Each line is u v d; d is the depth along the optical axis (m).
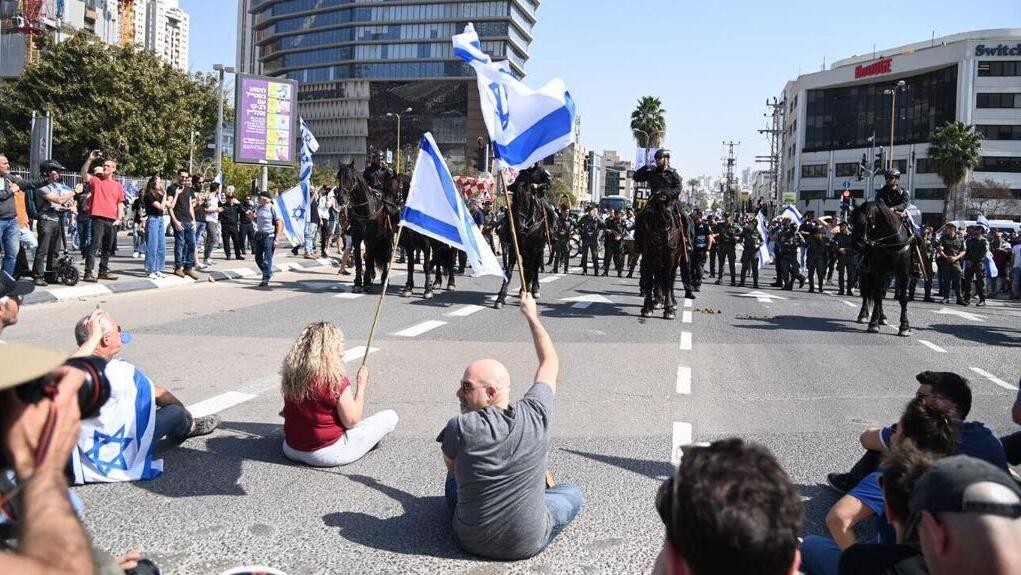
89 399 2.32
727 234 25.86
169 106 56.03
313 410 5.86
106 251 16.17
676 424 7.59
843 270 23.95
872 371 10.80
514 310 15.83
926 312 19.19
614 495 5.59
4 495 1.89
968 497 2.09
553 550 4.65
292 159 32.22
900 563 2.79
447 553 4.55
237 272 19.72
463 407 4.63
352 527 4.88
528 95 7.89
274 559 4.40
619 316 15.62
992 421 8.28
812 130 111.25
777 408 8.44
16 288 5.70
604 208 72.75
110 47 55.56
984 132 90.19
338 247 30.20
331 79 147.25
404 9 140.88
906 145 100.12
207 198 21.38
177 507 5.09
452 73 139.38
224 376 8.88
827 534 5.03
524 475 4.32
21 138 52.50
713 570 1.81
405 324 13.38
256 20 165.50
